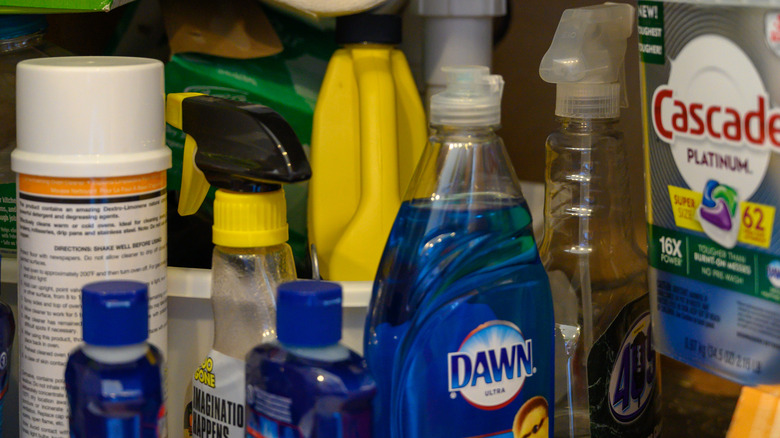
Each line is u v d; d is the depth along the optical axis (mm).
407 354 455
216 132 499
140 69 480
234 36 667
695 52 444
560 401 561
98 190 474
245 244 492
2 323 515
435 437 458
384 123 631
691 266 466
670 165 470
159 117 500
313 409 392
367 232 623
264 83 671
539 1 815
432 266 457
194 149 522
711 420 574
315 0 608
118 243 483
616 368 556
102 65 479
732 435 436
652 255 492
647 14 472
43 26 642
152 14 711
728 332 449
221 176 501
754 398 428
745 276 435
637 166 742
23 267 497
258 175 475
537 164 843
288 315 397
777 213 415
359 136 650
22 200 490
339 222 656
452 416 459
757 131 417
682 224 468
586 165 588
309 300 393
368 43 655
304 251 685
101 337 395
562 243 586
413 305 456
